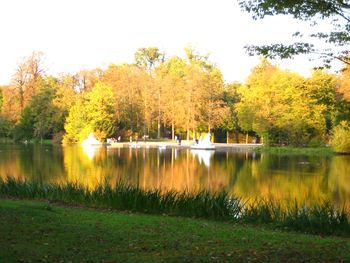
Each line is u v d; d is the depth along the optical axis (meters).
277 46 10.97
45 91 79.62
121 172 32.12
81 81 83.75
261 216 12.76
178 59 97.12
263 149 56.88
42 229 9.44
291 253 8.32
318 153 50.84
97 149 58.75
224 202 13.73
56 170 32.88
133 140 79.88
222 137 87.81
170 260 7.47
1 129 80.81
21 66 84.00
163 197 14.10
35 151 53.88
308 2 9.92
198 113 74.62
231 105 81.69
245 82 74.56
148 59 108.06
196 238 9.51
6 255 7.29
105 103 74.81
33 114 78.81
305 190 24.36
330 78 41.91
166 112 79.00
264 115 59.44
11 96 83.25
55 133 78.44
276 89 59.00
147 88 81.75
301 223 11.73
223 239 9.55
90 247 8.18
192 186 25.25
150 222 11.30
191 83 75.38
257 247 8.82
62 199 15.38
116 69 86.94
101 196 14.62
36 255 7.43
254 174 31.47
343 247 9.10
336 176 30.23
